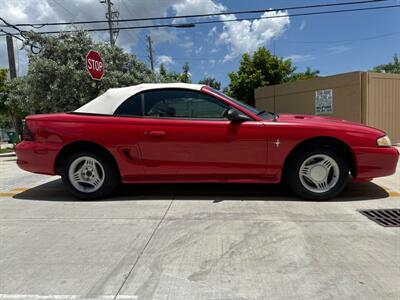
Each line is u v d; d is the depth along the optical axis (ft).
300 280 9.04
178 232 12.39
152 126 15.99
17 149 17.29
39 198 17.65
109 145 16.19
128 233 12.40
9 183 22.35
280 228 12.59
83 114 16.67
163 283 9.02
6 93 62.69
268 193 17.43
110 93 16.88
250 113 15.93
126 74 44.80
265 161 15.71
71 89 41.22
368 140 15.52
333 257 10.30
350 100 44.65
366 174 15.65
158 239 11.81
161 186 19.29
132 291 8.68
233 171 15.89
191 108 16.17
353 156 15.55
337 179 15.84
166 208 15.26
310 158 15.78
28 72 42.65
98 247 11.27
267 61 75.61
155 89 16.52
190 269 9.72
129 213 14.67
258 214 14.20
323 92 48.49
